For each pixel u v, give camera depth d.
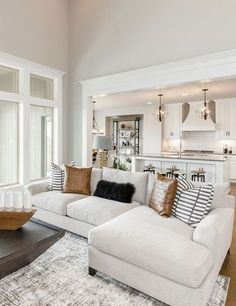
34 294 2.12
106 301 2.04
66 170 4.09
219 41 3.87
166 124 9.66
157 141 9.72
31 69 5.01
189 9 4.14
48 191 4.07
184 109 9.22
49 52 5.41
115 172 3.83
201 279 1.78
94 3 5.39
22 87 4.88
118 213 3.01
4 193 2.53
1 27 4.48
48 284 2.27
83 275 2.42
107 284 2.28
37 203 3.66
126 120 11.29
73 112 5.88
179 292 1.84
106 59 5.22
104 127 11.24
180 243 2.03
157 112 7.93
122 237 2.19
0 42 4.47
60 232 2.45
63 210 3.37
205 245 2.07
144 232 2.22
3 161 4.74
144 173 3.58
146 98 8.11
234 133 8.32
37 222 2.70
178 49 4.27
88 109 5.61
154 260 1.94
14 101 4.78
